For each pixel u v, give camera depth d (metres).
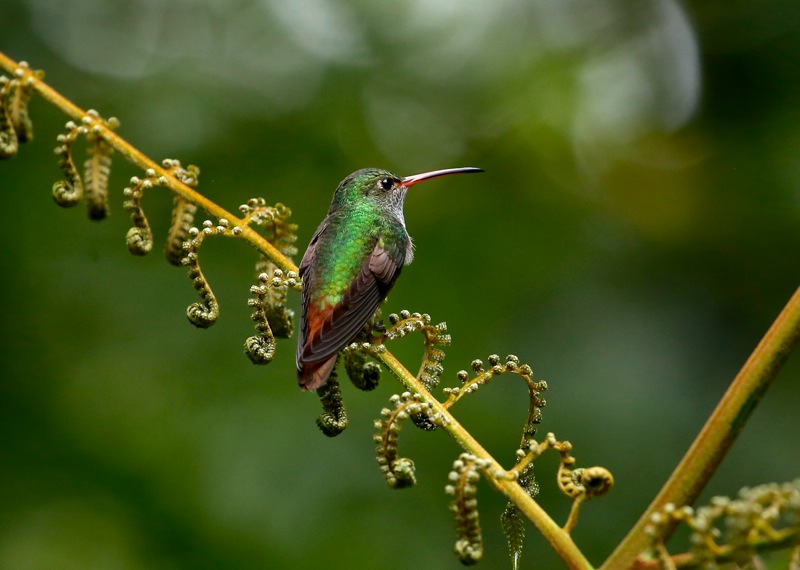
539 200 13.45
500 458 10.07
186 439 9.65
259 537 8.92
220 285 11.07
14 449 9.78
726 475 10.45
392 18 14.28
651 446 10.48
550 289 12.48
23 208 11.37
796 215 13.43
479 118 14.08
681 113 14.71
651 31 15.16
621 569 3.11
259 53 13.48
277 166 12.41
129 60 13.08
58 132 12.03
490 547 9.63
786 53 14.24
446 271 12.37
